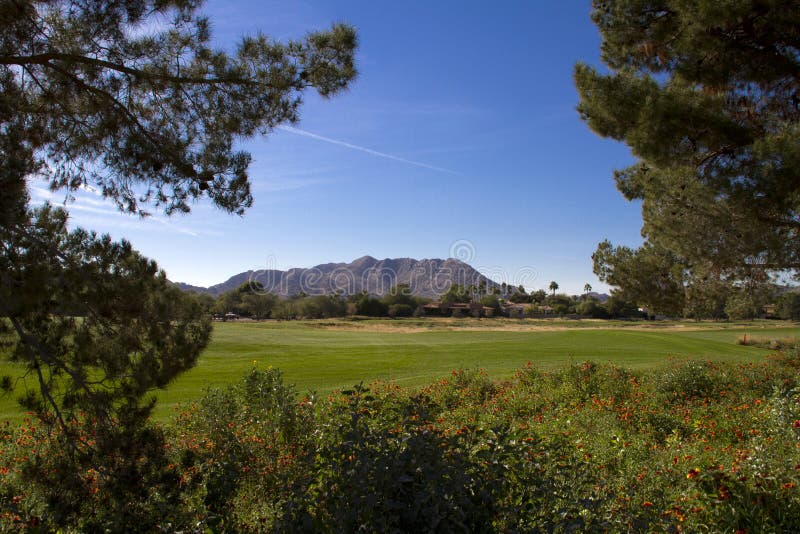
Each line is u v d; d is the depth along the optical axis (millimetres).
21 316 4625
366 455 3660
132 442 4770
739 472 4727
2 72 5375
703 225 12445
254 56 6492
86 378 4762
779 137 8734
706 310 16406
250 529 4590
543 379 14609
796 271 12742
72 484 4500
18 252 4508
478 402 12062
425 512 3375
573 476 4410
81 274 4805
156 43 6000
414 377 18422
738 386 12469
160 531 4297
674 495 4809
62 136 6438
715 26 8766
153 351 5086
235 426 7867
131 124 6309
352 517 3301
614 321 93938
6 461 6344
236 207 6812
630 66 11188
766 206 9586
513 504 3869
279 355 26906
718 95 10156
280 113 6680
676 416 9594
